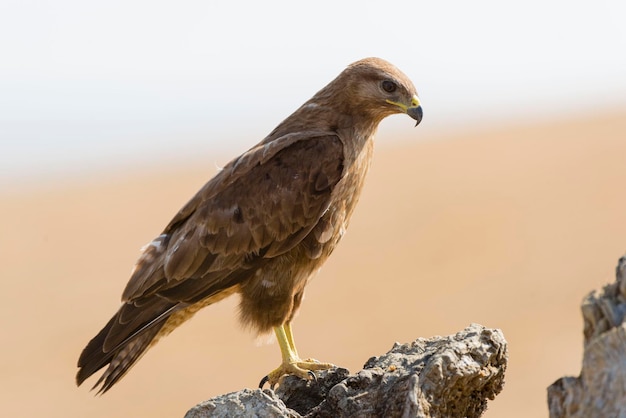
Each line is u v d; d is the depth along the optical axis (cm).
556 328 1998
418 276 2620
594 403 452
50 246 3738
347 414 612
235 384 1914
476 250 2955
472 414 623
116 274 3139
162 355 2144
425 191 4278
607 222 3177
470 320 2153
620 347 442
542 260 2717
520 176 4462
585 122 7050
